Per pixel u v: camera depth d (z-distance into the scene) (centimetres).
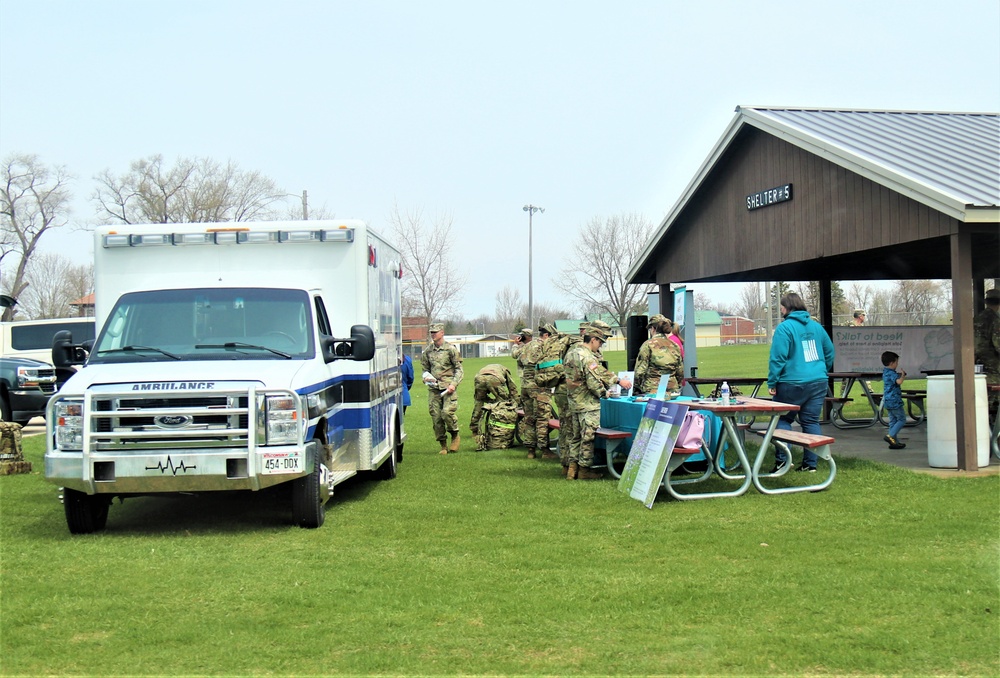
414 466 1240
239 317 900
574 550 724
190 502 1008
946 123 1427
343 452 972
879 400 1670
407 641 523
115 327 896
